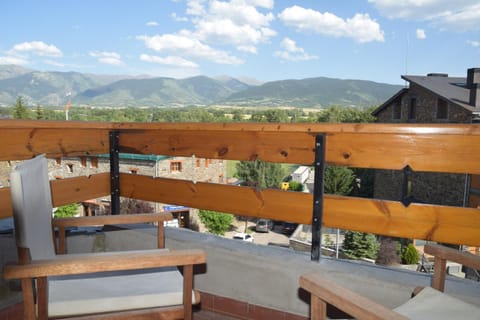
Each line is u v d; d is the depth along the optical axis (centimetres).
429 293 133
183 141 228
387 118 1958
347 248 1355
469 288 157
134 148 247
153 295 145
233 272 206
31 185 138
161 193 238
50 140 220
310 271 184
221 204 215
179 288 152
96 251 253
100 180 251
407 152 165
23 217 125
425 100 1620
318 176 183
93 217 179
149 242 237
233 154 209
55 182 222
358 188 2402
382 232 172
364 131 168
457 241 160
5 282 197
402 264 1218
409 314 120
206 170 2120
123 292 147
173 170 1897
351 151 176
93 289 150
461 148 156
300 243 1549
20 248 126
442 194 1448
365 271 175
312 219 187
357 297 101
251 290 202
